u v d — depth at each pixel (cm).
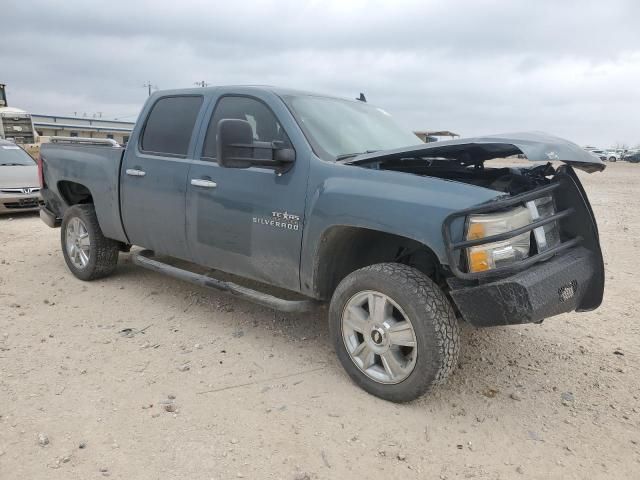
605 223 1088
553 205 353
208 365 378
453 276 326
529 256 323
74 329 438
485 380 366
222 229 407
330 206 338
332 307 353
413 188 314
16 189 992
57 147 588
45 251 707
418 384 313
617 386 363
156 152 465
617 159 6994
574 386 362
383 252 388
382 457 279
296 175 362
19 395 328
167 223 452
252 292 400
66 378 353
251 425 304
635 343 437
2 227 901
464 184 308
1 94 2588
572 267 326
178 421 306
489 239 290
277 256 376
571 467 276
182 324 452
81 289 539
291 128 374
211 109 430
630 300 547
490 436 301
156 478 257
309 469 268
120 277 578
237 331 439
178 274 457
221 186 402
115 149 504
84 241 555
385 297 323
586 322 482
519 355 407
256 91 406
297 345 414
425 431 303
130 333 431
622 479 268
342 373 369
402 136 457
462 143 315
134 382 350
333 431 300
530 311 285
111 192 502
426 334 305
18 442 281
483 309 293
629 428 313
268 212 374
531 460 280
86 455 273
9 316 463
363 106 472
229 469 266
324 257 356
